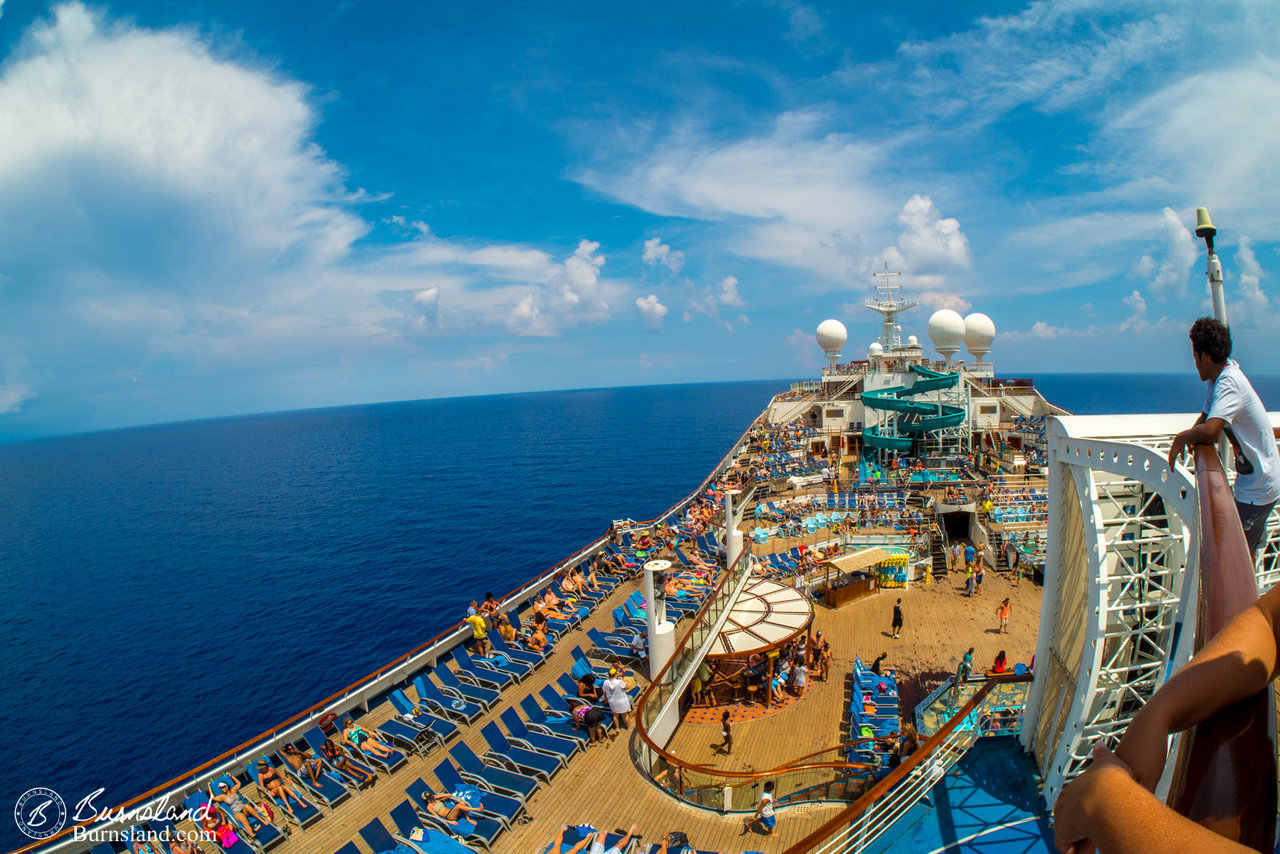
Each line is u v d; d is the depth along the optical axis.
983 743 15.69
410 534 61.44
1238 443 4.43
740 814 14.27
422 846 12.86
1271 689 1.66
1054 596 14.61
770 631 20.62
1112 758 1.45
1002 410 50.31
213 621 42.00
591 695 18.16
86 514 89.44
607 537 32.28
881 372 49.59
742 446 55.03
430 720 17.67
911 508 34.28
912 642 23.80
